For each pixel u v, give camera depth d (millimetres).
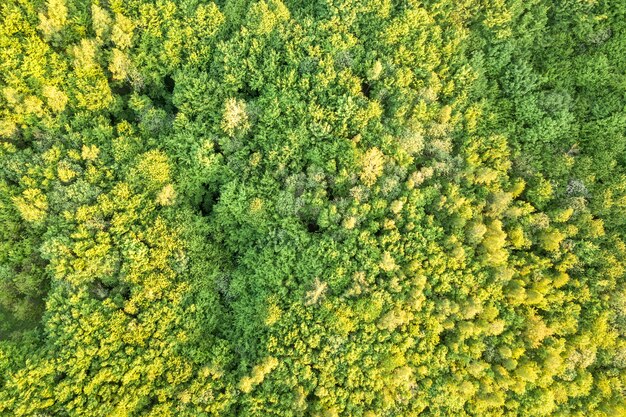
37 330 36281
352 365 35156
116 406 33312
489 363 35906
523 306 36250
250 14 39031
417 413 35156
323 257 36688
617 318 36000
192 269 38375
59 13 37281
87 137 38406
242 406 35156
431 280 36000
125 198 37875
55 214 37375
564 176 38625
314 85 38938
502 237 35688
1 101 37125
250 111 39062
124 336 35156
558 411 35656
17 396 32125
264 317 36625
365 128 38250
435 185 37500
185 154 39156
